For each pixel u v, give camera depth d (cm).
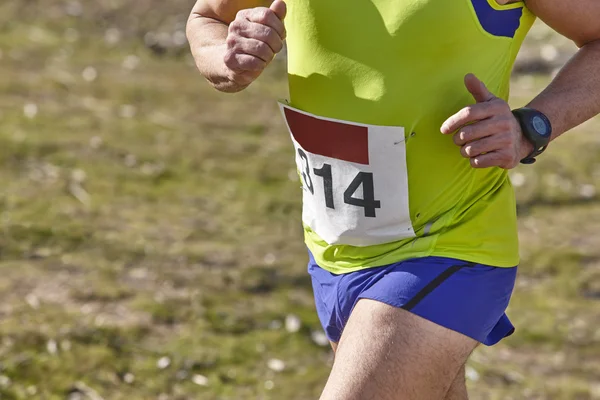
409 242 553
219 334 1031
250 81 552
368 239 563
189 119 1780
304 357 1004
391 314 531
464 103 530
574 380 1029
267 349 1012
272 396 920
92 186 1429
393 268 550
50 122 1652
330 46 545
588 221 1502
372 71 535
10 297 1062
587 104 556
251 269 1205
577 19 549
